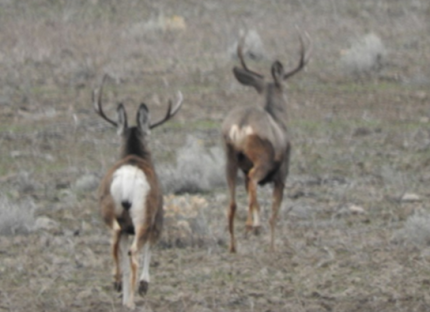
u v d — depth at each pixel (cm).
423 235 5266
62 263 4853
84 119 8619
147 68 10419
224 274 4653
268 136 5053
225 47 11394
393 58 10825
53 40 11600
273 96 5331
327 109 8944
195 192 6669
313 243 5259
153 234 4062
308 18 13025
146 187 3944
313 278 4559
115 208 3947
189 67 10450
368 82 9862
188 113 8825
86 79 9994
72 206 6144
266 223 5712
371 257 4953
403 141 7962
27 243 5281
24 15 12975
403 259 4906
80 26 12519
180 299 4188
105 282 4550
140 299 4153
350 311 4041
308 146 7775
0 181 6825
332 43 11681
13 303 4172
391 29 12406
